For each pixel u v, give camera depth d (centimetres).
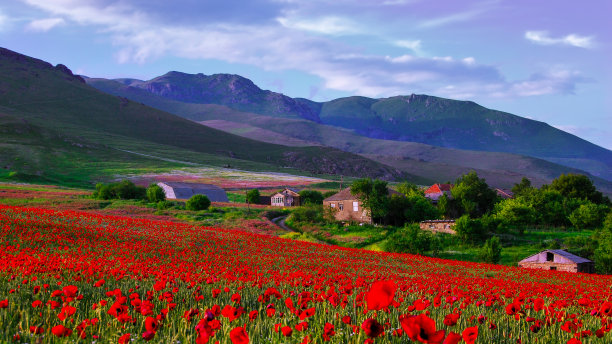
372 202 7888
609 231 5897
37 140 18362
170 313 965
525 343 812
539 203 9012
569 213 8869
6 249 2478
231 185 15212
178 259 2880
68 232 3784
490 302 1270
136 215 7812
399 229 7181
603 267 5288
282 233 6988
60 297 960
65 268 1705
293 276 1894
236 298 975
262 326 822
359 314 849
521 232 7438
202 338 552
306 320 800
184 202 10031
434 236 6500
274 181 16938
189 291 1348
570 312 1226
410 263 4425
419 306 797
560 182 11550
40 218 4819
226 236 5169
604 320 886
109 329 774
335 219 8131
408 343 655
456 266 4381
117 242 3675
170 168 17812
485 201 10344
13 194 9094
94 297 1162
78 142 19488
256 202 11725
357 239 6819
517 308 862
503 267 4488
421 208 7962
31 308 930
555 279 3631
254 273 2042
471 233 6538
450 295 1327
